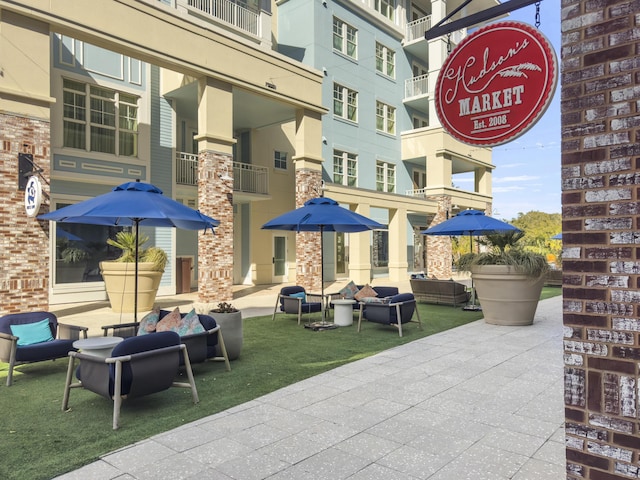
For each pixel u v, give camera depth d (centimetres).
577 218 245
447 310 1225
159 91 1502
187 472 335
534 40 376
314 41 2048
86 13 1034
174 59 1208
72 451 370
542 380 566
